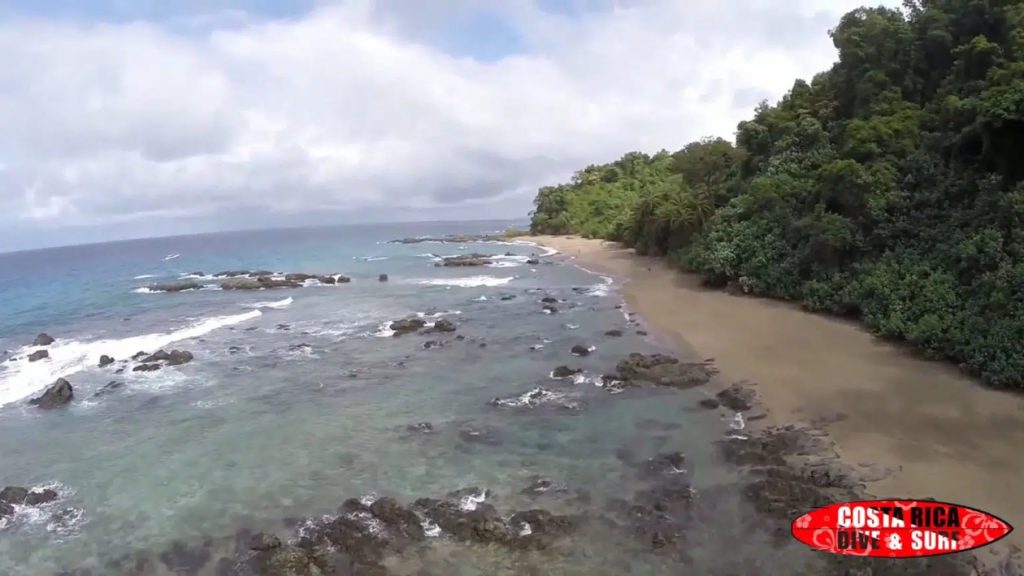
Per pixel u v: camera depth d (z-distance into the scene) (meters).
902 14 39.38
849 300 29.42
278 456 18.98
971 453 16.36
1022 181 24.98
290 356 30.23
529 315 37.09
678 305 36.41
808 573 12.32
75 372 28.89
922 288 25.84
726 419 19.95
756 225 38.56
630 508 14.94
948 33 34.56
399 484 16.84
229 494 16.81
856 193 31.38
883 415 19.09
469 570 12.99
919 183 30.17
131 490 17.33
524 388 23.86
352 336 33.88
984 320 22.22
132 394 25.47
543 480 16.58
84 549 14.69
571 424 20.27
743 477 16.20
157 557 14.19
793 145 41.12
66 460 19.48
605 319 34.72
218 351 31.70
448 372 26.50
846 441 17.62
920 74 36.09
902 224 29.34
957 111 28.73
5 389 26.72
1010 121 25.22
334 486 16.92
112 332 37.06
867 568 12.27
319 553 13.70
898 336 25.72
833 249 31.88
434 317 37.75
